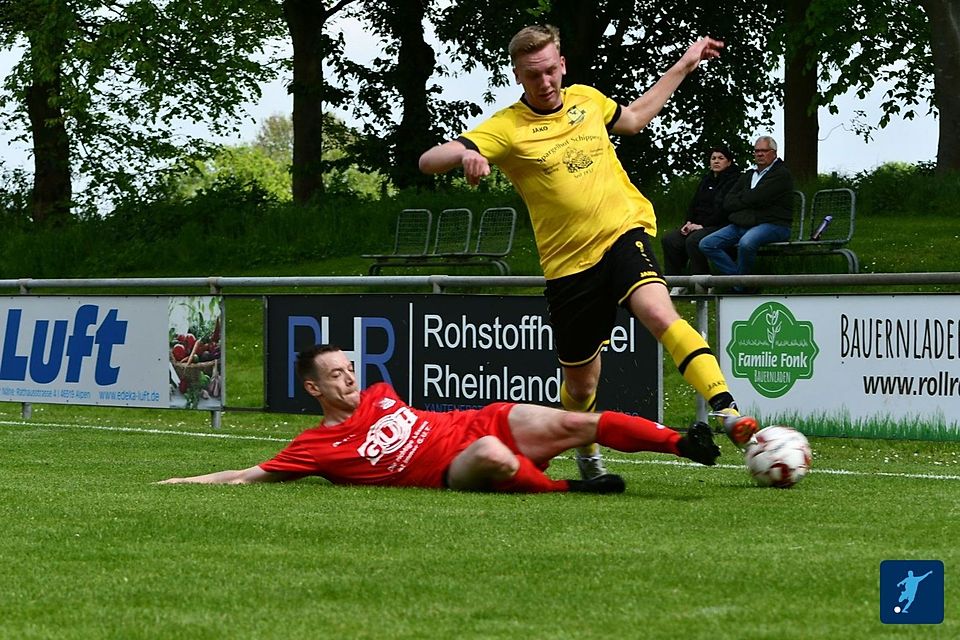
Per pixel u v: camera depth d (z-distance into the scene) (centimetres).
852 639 848
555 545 1209
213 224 6550
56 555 1185
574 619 912
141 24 6475
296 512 1433
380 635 878
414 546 1212
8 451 2411
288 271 5784
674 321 1606
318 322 2811
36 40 6488
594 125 1680
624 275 1638
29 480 1828
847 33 5994
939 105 5722
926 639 852
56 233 6625
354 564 1125
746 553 1157
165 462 2198
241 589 1027
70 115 6569
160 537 1273
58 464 2142
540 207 1672
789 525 1337
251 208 6656
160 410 3152
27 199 7512
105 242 6562
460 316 2650
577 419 1628
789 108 6538
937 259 4394
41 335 3192
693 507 1483
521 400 2591
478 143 1627
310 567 1114
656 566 1095
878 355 2298
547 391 2559
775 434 1738
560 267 1678
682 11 7612
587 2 7262
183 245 6259
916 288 3831
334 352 1706
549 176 1653
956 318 2219
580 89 1714
